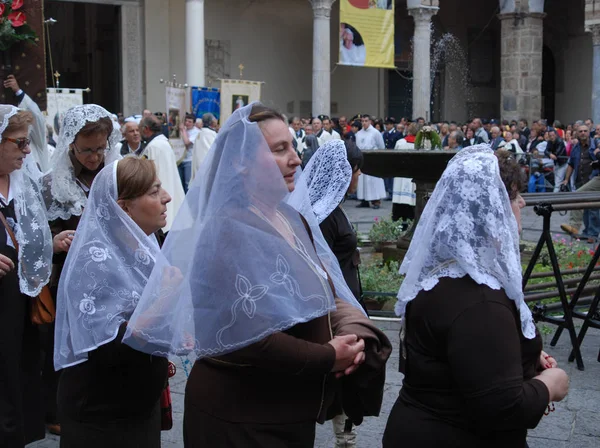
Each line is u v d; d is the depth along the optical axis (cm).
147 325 249
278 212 250
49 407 448
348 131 1939
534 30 2652
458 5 3034
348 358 239
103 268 272
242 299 222
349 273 414
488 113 3141
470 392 226
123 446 281
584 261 832
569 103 3181
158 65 2234
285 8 2545
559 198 576
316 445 441
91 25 2525
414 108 2378
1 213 378
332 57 2745
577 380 548
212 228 228
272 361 227
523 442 245
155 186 292
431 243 243
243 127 234
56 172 397
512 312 235
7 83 539
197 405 243
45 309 382
